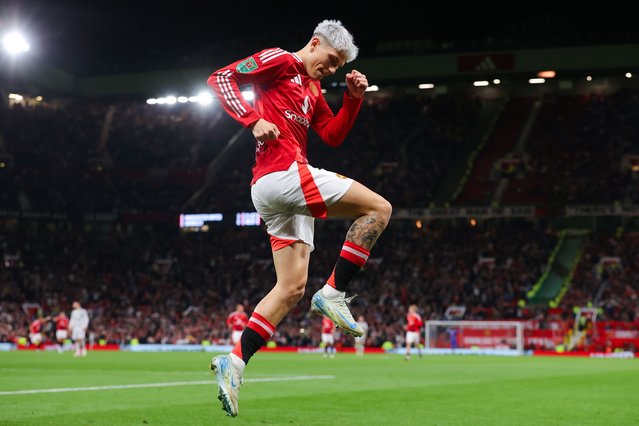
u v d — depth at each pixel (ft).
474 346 297.12
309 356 248.52
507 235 365.81
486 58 358.43
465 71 362.12
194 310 351.87
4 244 381.19
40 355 236.22
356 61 378.12
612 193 356.38
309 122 42.29
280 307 42.01
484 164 395.34
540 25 393.29
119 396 85.61
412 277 350.23
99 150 427.33
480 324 296.71
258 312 41.68
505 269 343.67
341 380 121.29
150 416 65.16
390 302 335.47
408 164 405.59
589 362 207.92
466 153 406.00
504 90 429.79
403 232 384.88
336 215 40.34
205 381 114.62
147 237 409.28
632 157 377.09
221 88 39.34
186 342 323.98
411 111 435.12
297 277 42.29
